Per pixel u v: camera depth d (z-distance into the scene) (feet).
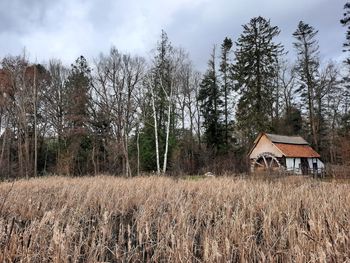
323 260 14.87
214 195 36.58
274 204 26.99
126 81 115.55
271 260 16.63
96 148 123.85
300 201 29.45
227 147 122.83
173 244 17.90
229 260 16.81
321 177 66.08
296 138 105.50
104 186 45.75
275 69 134.10
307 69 124.98
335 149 114.21
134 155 114.32
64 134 123.65
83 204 29.73
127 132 113.09
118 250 19.20
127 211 31.01
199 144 128.47
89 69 143.33
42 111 128.26
